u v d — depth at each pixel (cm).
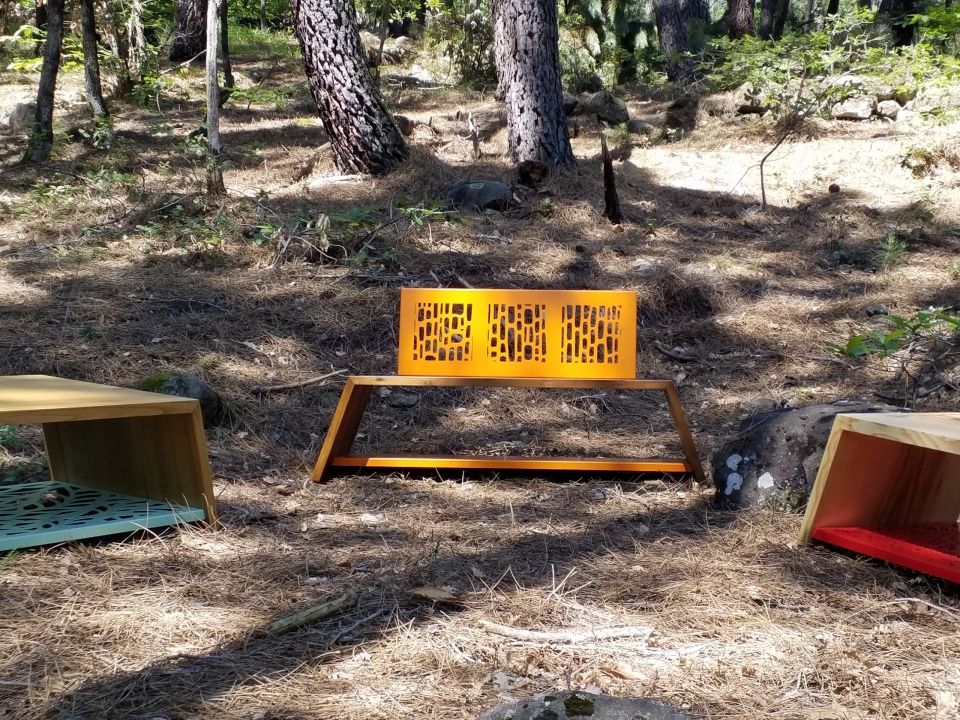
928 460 361
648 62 2139
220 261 745
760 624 280
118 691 237
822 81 1297
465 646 265
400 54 2084
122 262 744
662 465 446
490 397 588
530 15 1035
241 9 2214
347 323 655
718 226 909
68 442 421
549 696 223
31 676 244
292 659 257
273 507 403
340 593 304
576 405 584
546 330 463
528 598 299
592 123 1370
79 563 322
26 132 1279
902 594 308
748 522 375
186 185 948
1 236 815
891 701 235
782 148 1195
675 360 651
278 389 557
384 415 557
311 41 991
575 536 366
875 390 581
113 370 550
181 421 364
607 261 783
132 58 1650
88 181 945
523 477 462
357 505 413
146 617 281
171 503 378
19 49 1816
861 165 1097
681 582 312
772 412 443
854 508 355
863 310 708
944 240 865
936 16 1088
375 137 1010
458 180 976
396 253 768
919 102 1306
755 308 716
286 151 1194
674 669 253
